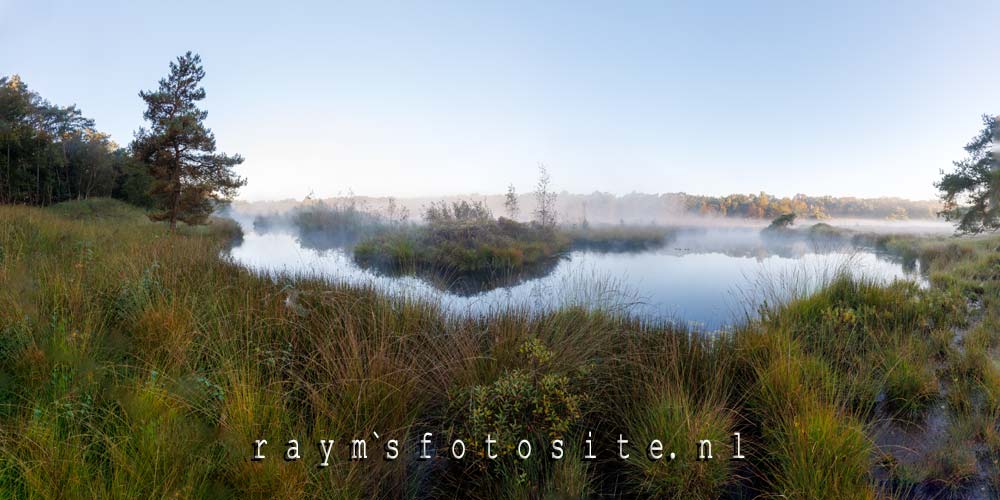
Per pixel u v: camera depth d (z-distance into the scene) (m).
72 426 2.30
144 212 24.50
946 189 21.58
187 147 17.52
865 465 2.60
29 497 1.83
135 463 2.09
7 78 25.91
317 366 3.55
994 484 2.60
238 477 2.21
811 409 2.92
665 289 9.38
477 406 2.86
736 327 4.79
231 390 2.79
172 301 4.15
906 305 5.71
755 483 2.75
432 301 5.64
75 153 25.14
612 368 3.74
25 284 4.27
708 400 3.12
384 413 2.98
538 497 2.51
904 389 3.63
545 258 15.94
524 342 3.61
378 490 2.53
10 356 3.01
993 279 8.41
